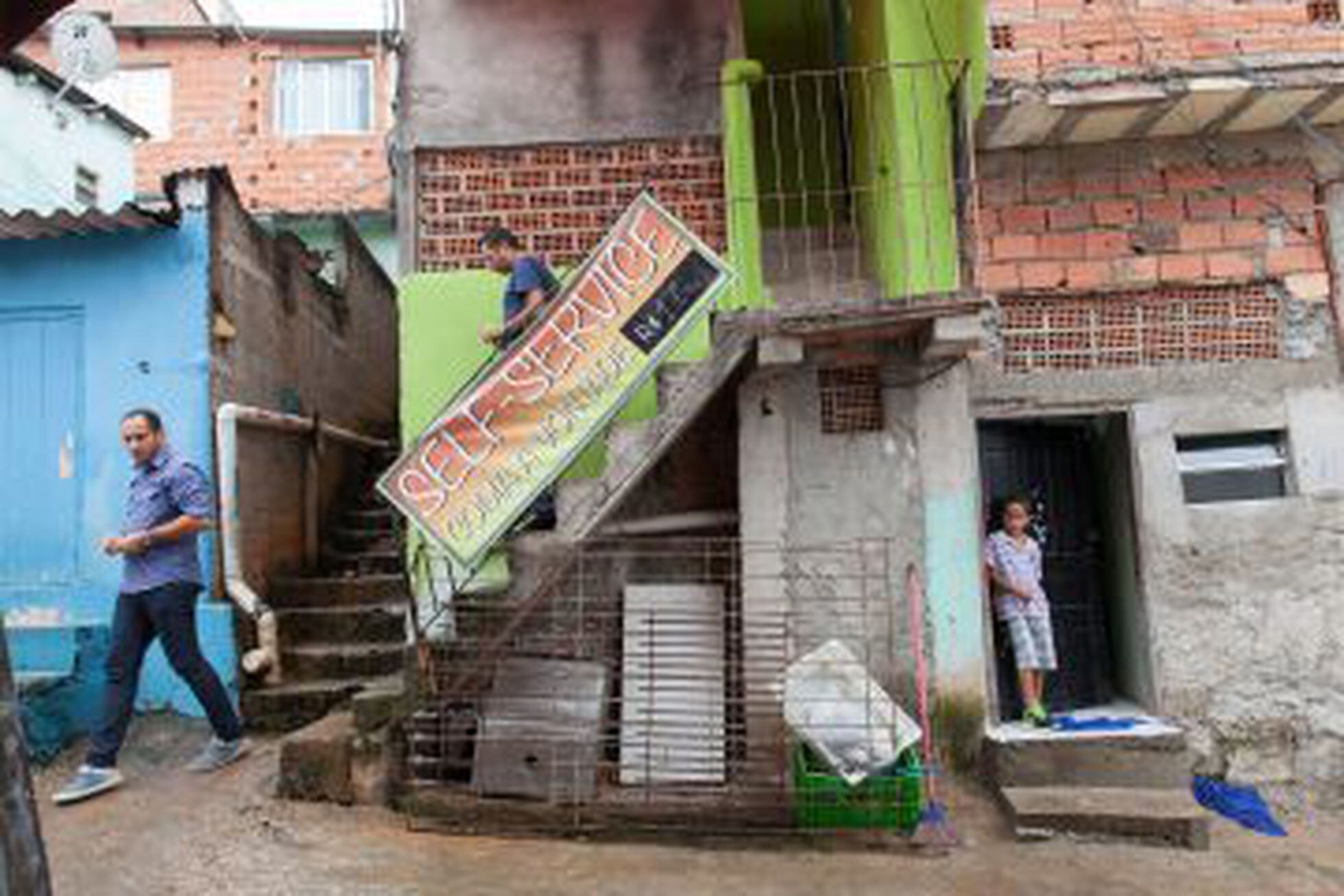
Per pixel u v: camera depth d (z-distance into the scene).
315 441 8.30
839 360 6.30
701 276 5.49
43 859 1.98
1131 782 5.79
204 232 6.73
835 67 8.81
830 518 6.23
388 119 14.10
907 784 5.16
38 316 6.78
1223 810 5.86
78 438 6.68
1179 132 6.48
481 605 5.59
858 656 6.12
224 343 6.92
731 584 6.20
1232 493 6.54
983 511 6.62
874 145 7.23
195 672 5.43
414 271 6.81
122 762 5.74
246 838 4.80
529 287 6.03
